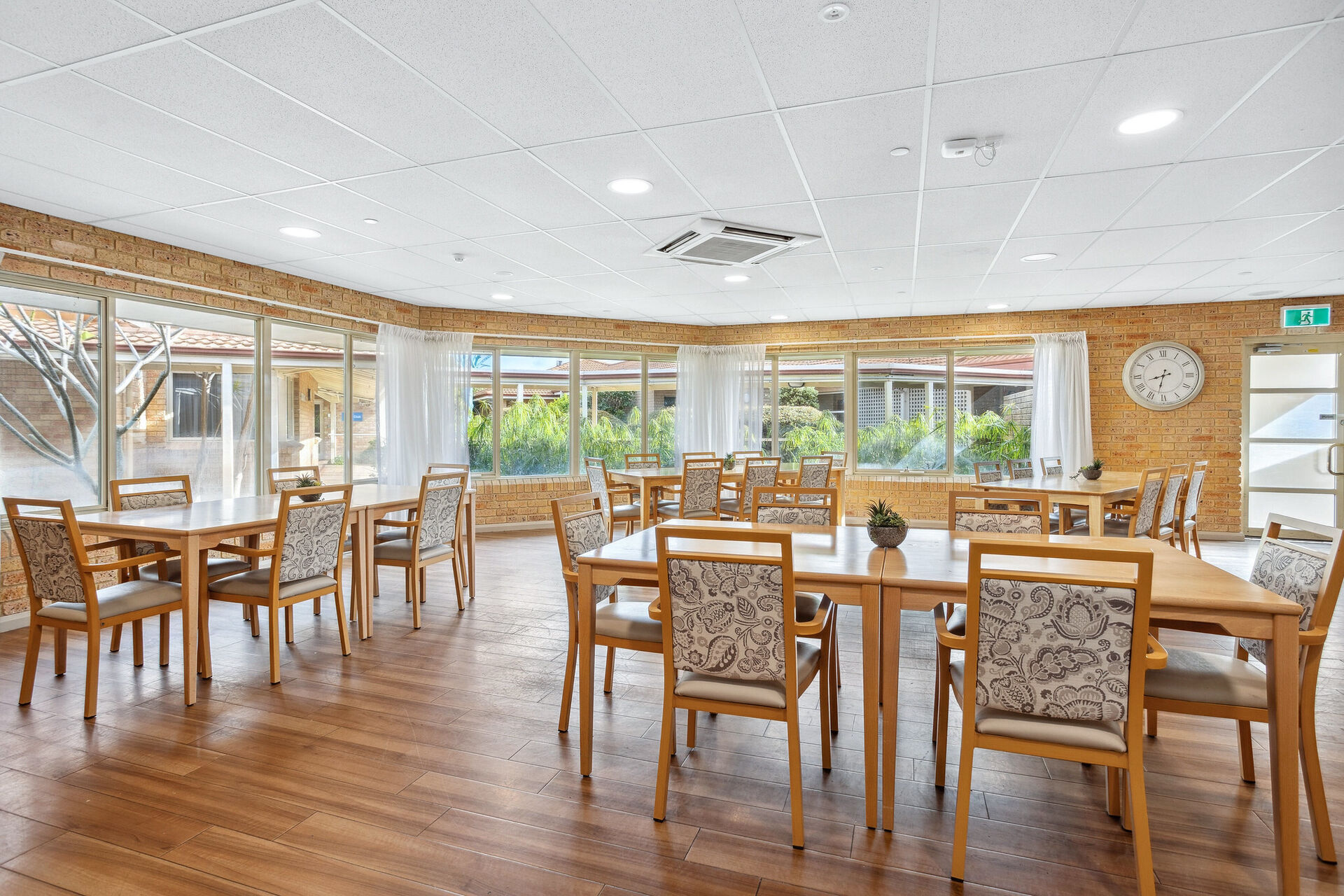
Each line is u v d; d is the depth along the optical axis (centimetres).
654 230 463
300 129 306
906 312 780
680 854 200
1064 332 765
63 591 296
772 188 381
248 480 590
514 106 284
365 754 261
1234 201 399
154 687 328
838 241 484
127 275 482
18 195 396
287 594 341
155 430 520
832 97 277
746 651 207
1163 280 614
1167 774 245
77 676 344
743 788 237
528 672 350
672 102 281
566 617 451
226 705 307
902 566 236
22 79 262
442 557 452
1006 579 180
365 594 404
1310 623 204
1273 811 196
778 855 200
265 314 597
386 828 213
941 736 237
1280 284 631
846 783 241
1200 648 390
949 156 325
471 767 251
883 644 215
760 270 575
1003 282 622
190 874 190
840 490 768
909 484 820
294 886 186
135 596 310
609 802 228
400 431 724
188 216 435
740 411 867
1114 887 185
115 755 259
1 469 432
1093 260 541
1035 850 202
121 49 241
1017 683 183
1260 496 734
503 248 510
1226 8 217
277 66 254
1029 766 254
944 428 827
